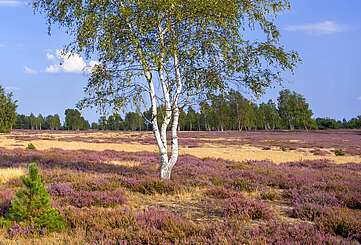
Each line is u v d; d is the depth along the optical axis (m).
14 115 91.69
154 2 15.68
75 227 9.26
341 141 74.81
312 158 38.69
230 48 16.50
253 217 10.66
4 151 35.41
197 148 52.94
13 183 15.27
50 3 18.02
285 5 17.53
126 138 84.25
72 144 56.56
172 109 17.44
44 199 9.34
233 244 7.56
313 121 154.00
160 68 16.53
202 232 8.35
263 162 29.41
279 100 160.75
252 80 17.31
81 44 16.52
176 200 13.43
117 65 17.16
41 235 8.60
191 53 16.39
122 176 17.56
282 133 119.81
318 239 7.71
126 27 16.73
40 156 29.02
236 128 167.88
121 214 9.66
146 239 7.98
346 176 19.69
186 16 16.16
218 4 15.84
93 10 16.62
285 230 8.30
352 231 8.72
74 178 16.98
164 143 17.58
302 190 14.96
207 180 17.78
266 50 17.05
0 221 9.05
